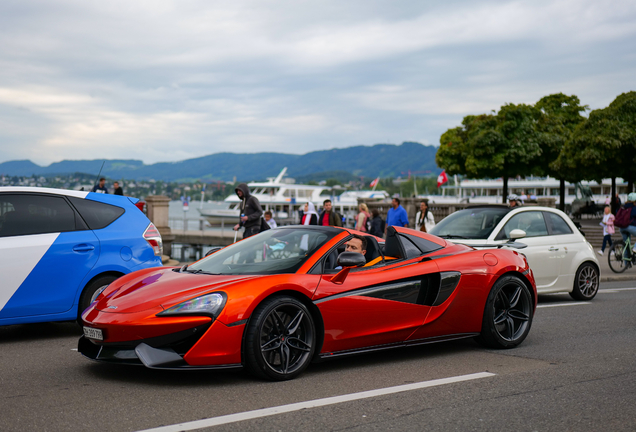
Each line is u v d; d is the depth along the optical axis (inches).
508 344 229.6
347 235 206.8
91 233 251.1
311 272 189.2
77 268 243.0
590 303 368.2
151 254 264.4
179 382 173.9
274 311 174.4
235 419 140.0
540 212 375.2
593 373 190.7
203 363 164.9
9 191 241.6
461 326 219.6
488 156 1393.9
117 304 176.4
